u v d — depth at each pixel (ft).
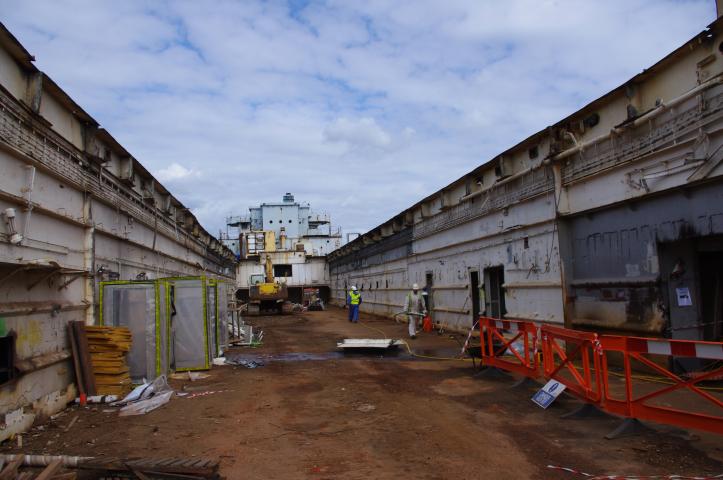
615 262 35.01
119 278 39.27
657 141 30.40
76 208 30.63
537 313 43.91
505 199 49.88
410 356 44.83
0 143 20.98
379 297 108.06
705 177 26.86
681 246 31.60
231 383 33.81
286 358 45.73
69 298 28.89
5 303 21.16
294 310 139.44
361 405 26.58
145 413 25.66
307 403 27.40
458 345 51.67
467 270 60.59
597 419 22.53
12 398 21.21
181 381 34.91
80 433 22.11
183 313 39.01
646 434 19.92
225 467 17.58
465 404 26.13
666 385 28.17
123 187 40.65
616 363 34.71
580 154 37.88
